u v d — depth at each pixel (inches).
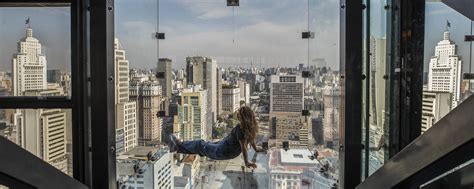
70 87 113.9
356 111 114.1
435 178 49.3
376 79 110.9
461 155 43.6
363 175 114.7
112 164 119.3
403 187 58.4
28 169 55.3
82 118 114.6
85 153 115.3
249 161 130.3
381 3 108.7
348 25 112.7
